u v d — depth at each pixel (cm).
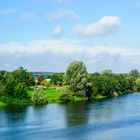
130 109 11975
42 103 13638
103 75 18262
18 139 7475
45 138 7531
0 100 13625
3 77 15838
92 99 15800
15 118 10044
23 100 13688
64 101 14512
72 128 8544
